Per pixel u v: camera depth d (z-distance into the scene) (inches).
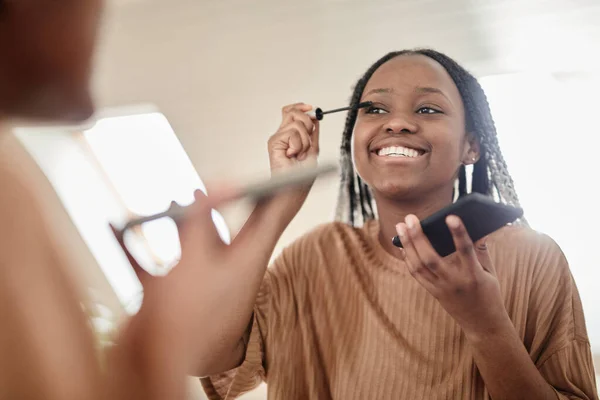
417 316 47.3
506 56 61.2
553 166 60.2
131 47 74.7
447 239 37.6
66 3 13.6
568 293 46.0
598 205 58.4
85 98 14.4
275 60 69.4
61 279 12.7
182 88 74.0
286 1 67.6
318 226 53.0
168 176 77.0
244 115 71.4
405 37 63.7
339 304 49.3
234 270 15.4
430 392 45.7
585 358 44.6
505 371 40.5
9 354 11.7
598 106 59.9
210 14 71.4
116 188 78.4
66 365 12.1
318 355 48.4
